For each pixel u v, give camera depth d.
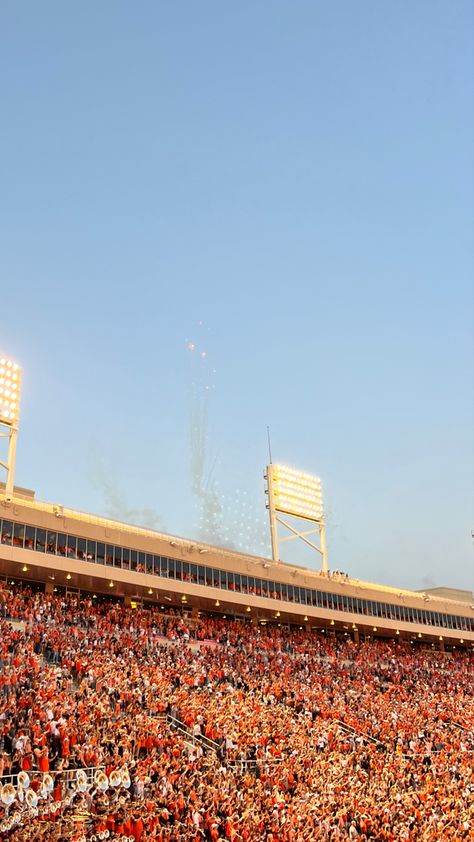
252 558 85.44
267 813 39.44
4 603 59.91
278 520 97.81
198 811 37.06
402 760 55.25
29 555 65.25
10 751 37.19
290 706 59.94
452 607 106.69
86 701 44.00
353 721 60.62
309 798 43.28
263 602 84.12
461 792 51.84
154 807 36.22
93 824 33.78
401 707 69.88
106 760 37.97
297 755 49.72
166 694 50.88
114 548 72.25
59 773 35.91
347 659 84.94
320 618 90.06
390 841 41.91
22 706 40.66
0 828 30.98
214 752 45.81
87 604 68.62
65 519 68.88
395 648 99.06
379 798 46.44
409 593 102.69
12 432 71.69
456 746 62.91
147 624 69.62
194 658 64.31
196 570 78.94
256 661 70.81
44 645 52.75
